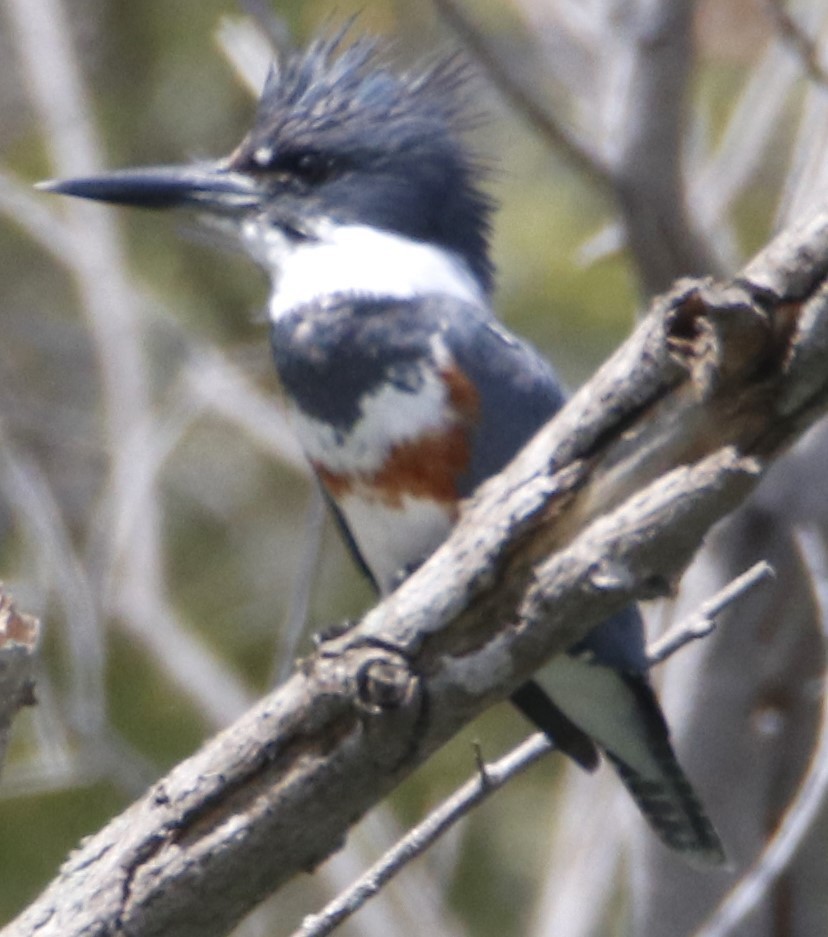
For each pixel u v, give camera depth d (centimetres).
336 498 762
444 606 534
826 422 897
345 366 740
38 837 1003
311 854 558
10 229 1383
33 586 1060
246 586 1206
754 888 768
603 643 679
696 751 898
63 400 1365
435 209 822
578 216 1188
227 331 1309
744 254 1114
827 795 896
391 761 545
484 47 846
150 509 1122
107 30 1350
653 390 515
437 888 972
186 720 1060
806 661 897
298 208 827
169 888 550
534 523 526
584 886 888
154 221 1312
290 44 895
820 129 866
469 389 720
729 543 898
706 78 1137
